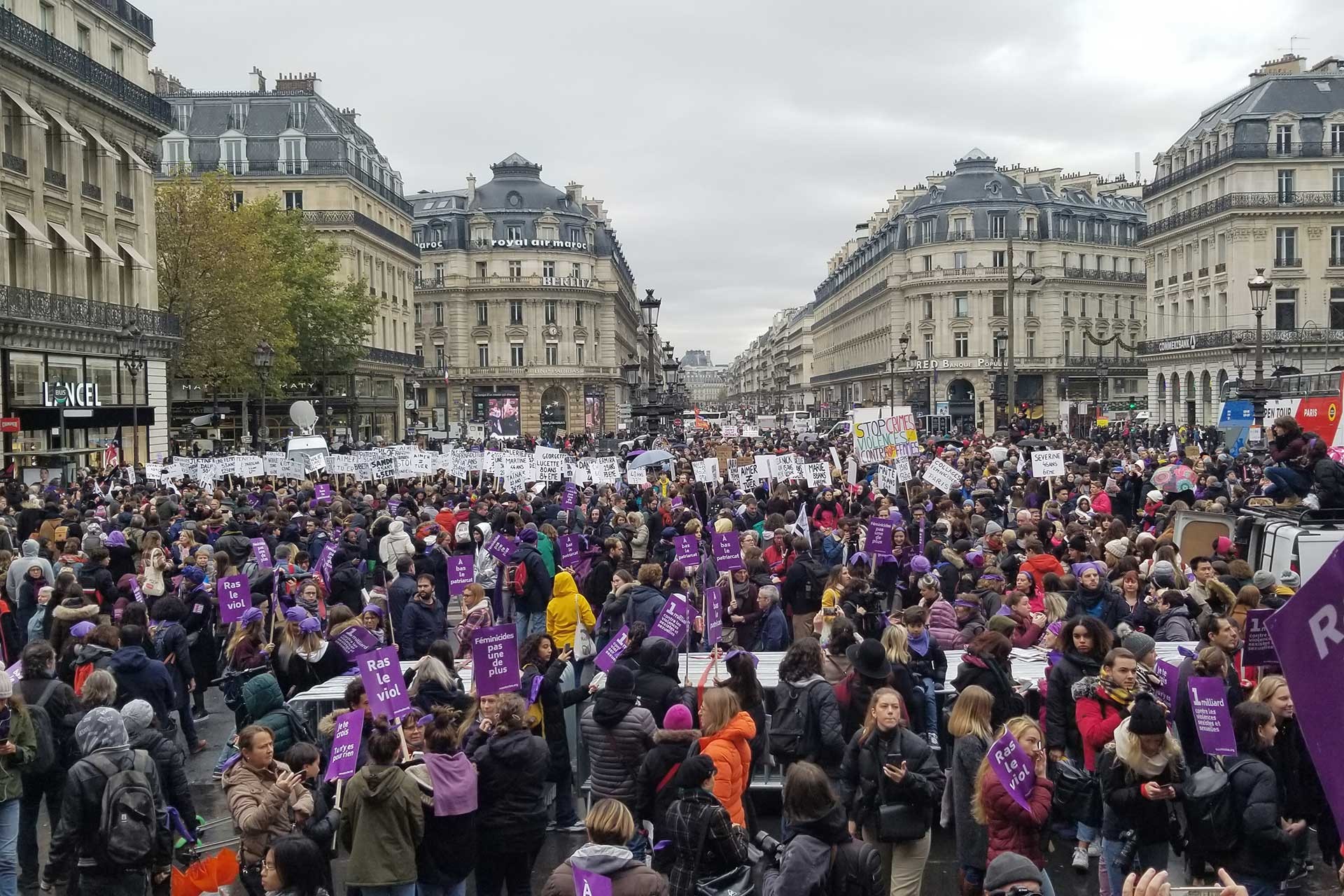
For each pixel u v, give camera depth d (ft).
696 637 58.03
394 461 116.16
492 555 61.93
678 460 140.36
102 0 160.04
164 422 175.52
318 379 258.98
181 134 265.54
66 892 34.09
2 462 132.67
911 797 29.19
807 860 24.70
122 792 28.66
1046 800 27.53
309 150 267.80
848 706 35.96
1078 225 393.91
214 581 57.93
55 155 148.25
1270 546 48.98
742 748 30.83
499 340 419.74
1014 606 47.55
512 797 30.27
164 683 40.40
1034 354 385.70
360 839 28.02
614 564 60.90
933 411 385.91
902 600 61.00
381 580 64.75
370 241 284.61
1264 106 242.17
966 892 29.53
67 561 57.16
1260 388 116.47
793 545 58.75
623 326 535.19
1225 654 36.09
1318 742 16.51
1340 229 240.12
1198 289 260.42
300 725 35.58
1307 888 34.14
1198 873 29.32
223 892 25.21
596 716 33.68
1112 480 94.07
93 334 150.51
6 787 31.83
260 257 197.67
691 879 26.68
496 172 436.35
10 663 55.67
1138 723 27.81
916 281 396.78
